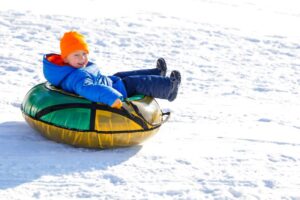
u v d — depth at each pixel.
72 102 16.62
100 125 16.45
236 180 16.27
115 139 16.86
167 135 19.98
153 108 17.67
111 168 16.23
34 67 27.45
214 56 35.09
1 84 24.11
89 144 17.00
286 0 66.62
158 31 39.19
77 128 16.44
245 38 41.38
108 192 14.74
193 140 19.70
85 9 42.91
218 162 17.66
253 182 16.25
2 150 16.75
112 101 16.12
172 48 35.56
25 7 40.47
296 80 31.56
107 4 46.50
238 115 23.61
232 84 29.16
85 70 17.03
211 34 40.91
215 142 19.72
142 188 15.18
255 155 18.67
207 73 30.91
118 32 37.22
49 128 16.84
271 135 21.19
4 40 31.84
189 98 25.56
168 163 17.16
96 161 16.59
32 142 17.58
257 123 22.72
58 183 14.98
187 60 33.19
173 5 51.19
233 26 45.22
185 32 40.09
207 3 56.12
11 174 15.21
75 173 15.65
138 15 43.59
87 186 14.99
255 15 53.12
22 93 23.14
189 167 16.98
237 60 34.88
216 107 24.53
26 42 32.16
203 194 15.14
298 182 16.66
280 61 36.09
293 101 27.09
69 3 44.41
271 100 26.86
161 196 14.82
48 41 33.09
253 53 37.38
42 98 17.08
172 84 17.97
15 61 27.95
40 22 36.81
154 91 18.05
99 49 32.88
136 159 17.16
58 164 16.11
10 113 20.42
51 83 17.66
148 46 35.09
